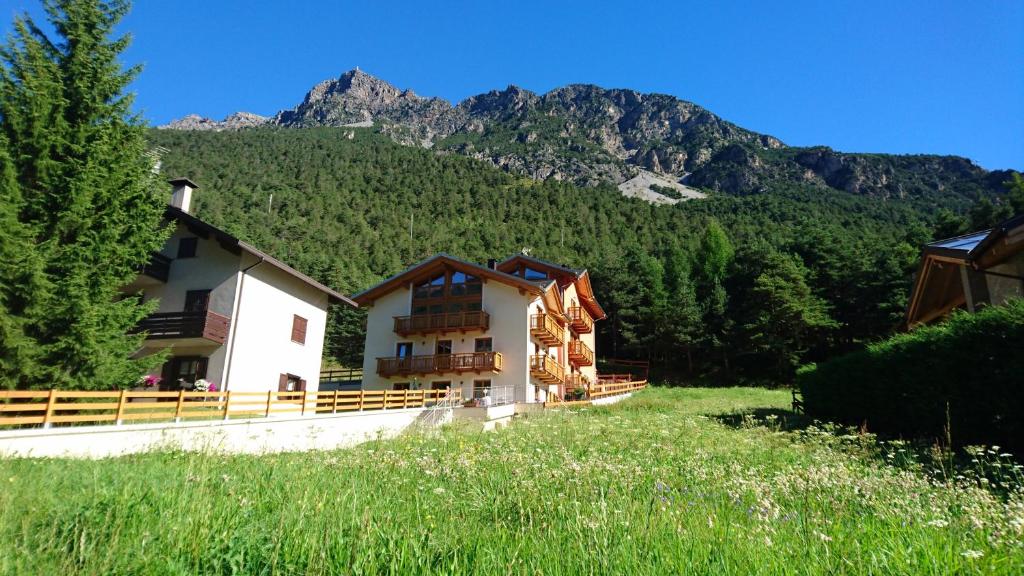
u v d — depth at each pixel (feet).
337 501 17.46
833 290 159.94
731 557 12.05
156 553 12.66
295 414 61.87
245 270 72.02
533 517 16.80
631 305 182.91
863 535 13.88
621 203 484.33
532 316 101.91
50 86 47.78
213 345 68.44
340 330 174.50
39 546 13.38
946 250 47.65
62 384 43.68
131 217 50.72
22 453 32.42
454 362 94.84
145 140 54.44
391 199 447.83
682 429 46.52
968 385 33.06
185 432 43.27
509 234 373.20
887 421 42.11
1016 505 14.90
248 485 21.07
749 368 150.71
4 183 43.42
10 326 40.63
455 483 23.66
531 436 44.21
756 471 26.04
